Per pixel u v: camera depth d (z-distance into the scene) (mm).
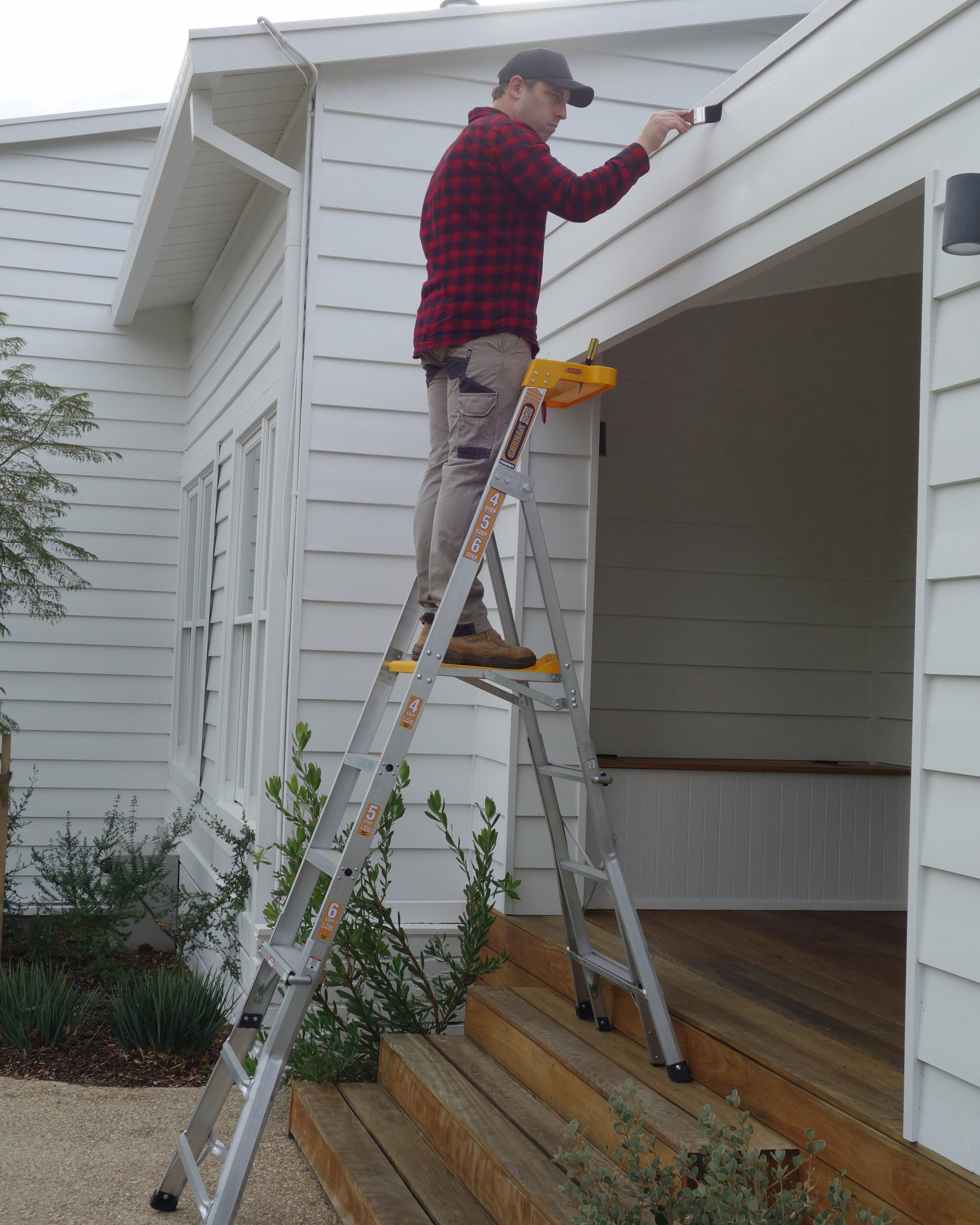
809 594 5367
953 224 2006
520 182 2844
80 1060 4730
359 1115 3416
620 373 5191
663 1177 2125
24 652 8250
